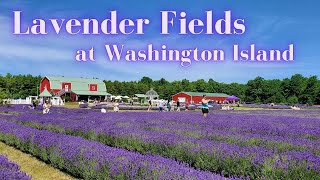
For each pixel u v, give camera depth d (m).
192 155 10.39
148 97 108.56
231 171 9.17
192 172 6.69
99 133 15.95
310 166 7.72
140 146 12.90
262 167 8.37
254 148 10.05
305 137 16.12
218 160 9.52
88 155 9.33
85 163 9.26
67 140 11.84
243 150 9.67
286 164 8.01
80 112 40.84
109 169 7.98
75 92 103.56
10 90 129.38
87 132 16.84
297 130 17.69
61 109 49.03
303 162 8.00
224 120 26.00
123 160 8.11
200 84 154.75
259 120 27.23
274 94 122.06
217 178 6.39
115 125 19.05
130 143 13.46
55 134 13.72
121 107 59.06
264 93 122.00
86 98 108.00
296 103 116.56
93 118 26.44
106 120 23.70
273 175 7.84
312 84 115.88
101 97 112.31
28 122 23.45
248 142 12.84
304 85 129.12
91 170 8.72
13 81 130.62
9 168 6.98
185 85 157.75
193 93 126.88
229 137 13.95
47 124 21.06
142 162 7.68
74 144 10.88
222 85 152.88
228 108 68.94
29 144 13.62
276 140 12.85
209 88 153.12
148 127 18.48
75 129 17.75
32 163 12.08
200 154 10.15
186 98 125.31
